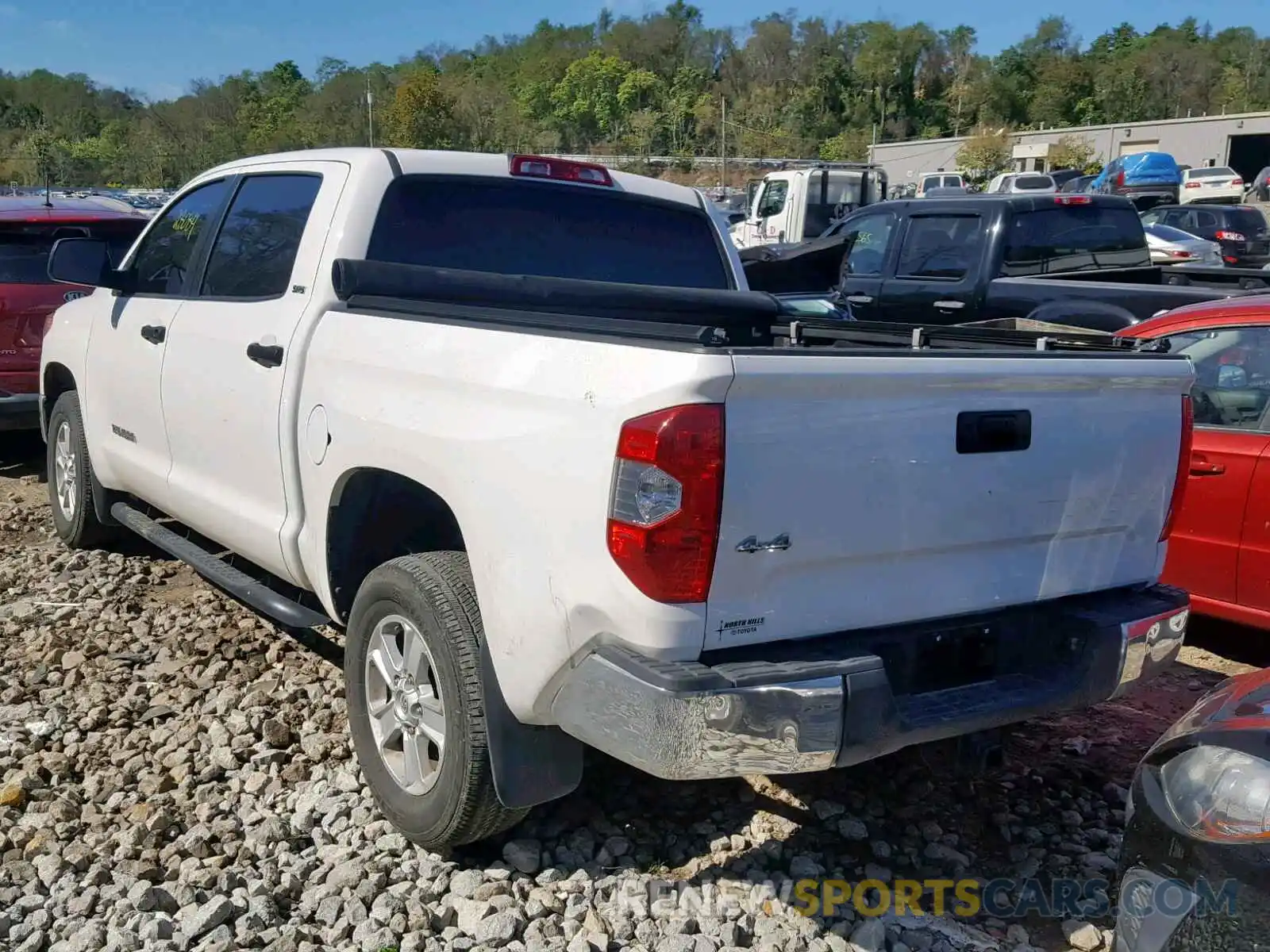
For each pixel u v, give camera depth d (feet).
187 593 18.31
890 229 32.50
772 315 14.03
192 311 15.14
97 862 10.84
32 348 24.80
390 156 13.48
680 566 8.42
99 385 18.10
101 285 16.96
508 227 14.02
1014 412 9.78
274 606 13.46
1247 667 16.70
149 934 9.72
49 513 23.34
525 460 9.34
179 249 16.51
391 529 12.51
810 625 9.13
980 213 30.04
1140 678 10.66
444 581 10.48
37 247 25.23
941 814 12.25
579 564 8.89
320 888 10.50
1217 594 16.30
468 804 10.14
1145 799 8.83
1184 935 8.18
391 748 11.46
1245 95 362.33
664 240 15.24
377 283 11.97
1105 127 207.00
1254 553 15.72
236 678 14.98
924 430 9.31
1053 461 10.11
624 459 8.50
